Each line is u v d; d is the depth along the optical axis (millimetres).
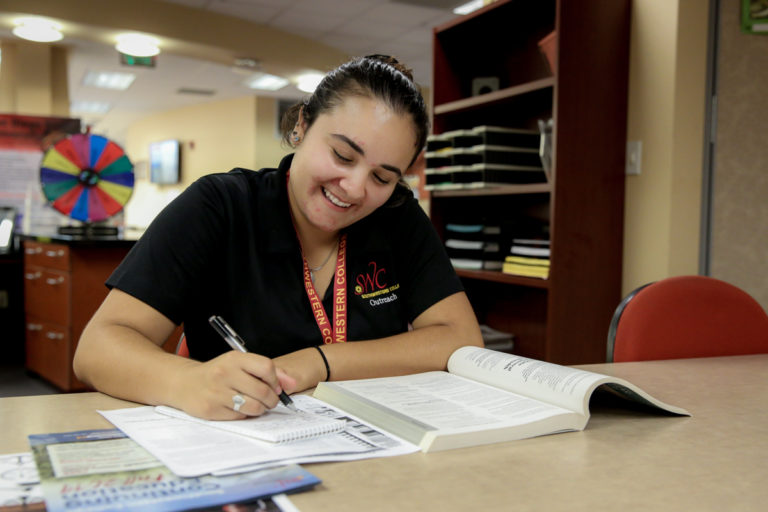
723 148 2264
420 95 930
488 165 2479
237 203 1080
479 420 704
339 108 893
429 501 522
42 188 3010
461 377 938
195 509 476
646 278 2277
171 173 10812
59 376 3086
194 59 6996
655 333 1289
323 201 955
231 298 1062
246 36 6285
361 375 955
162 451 592
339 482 559
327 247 1134
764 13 2260
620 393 804
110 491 500
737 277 2299
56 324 3109
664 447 681
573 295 2268
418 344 1031
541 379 818
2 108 6695
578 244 2268
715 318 1344
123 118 11844
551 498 535
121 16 5613
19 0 5223
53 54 6926
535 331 2707
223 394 698
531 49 2711
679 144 2201
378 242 1152
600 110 2277
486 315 2992
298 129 1016
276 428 667
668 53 2201
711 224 2264
